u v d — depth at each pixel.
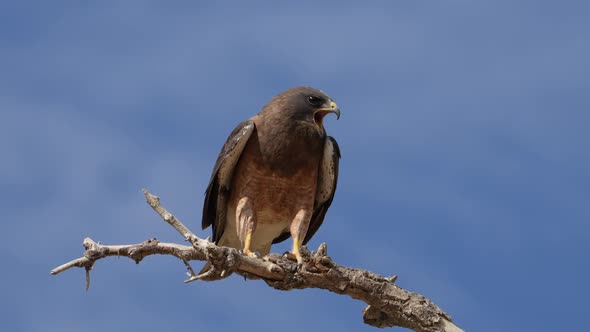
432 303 10.98
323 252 10.79
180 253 10.59
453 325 10.87
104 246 10.58
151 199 10.11
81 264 10.48
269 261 10.80
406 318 10.92
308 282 10.84
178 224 10.04
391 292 10.91
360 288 10.87
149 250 10.63
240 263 10.30
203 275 10.24
